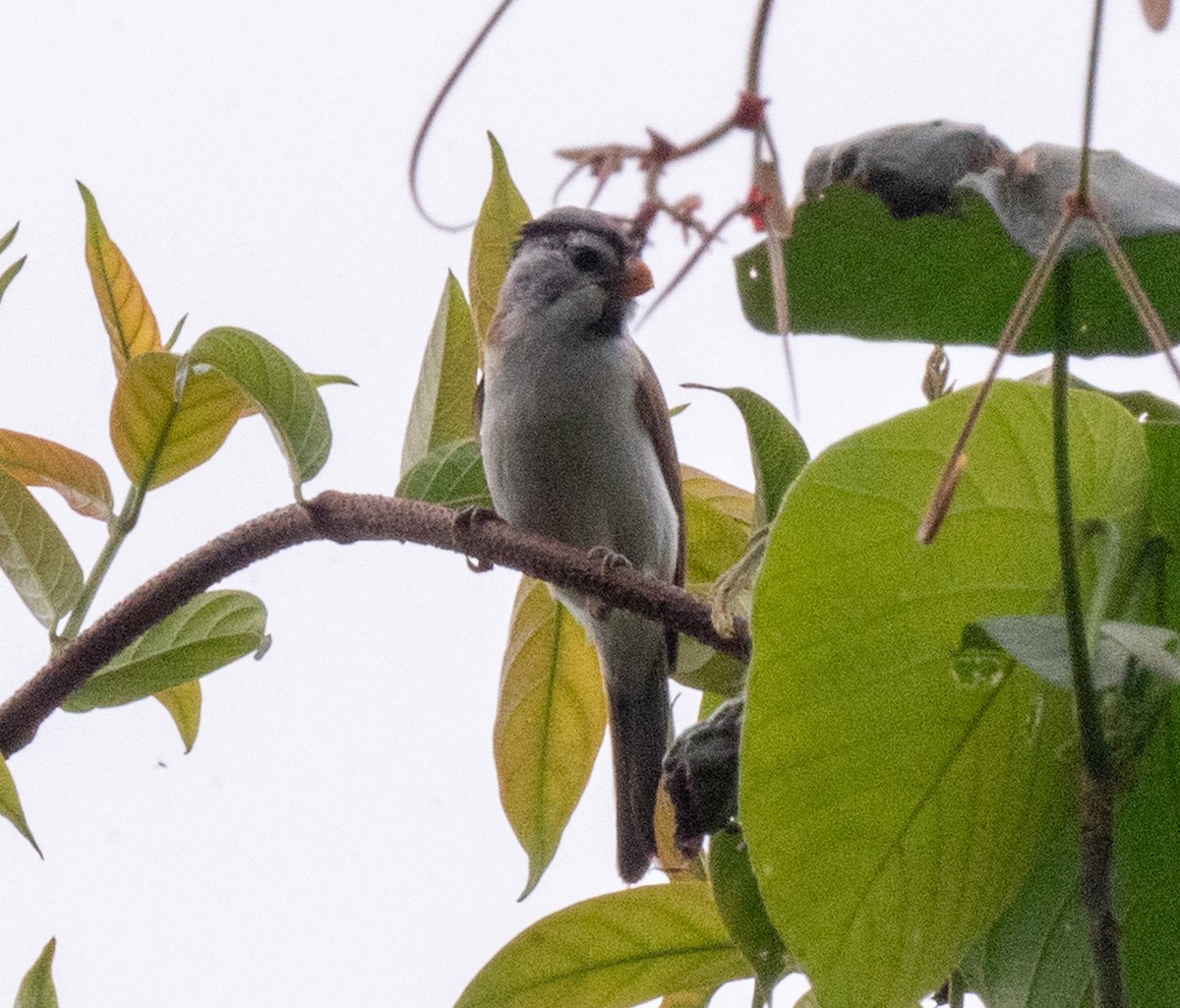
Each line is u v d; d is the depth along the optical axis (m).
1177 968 3.66
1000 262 3.77
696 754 3.61
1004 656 3.30
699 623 4.07
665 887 4.21
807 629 3.18
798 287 3.82
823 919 3.34
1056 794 3.56
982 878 3.52
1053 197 3.12
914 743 3.33
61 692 4.38
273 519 4.52
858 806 3.33
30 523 4.78
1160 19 2.00
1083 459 3.22
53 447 5.02
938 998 4.18
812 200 3.31
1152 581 3.42
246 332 4.48
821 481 3.05
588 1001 4.27
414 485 4.88
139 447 5.00
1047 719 3.42
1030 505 3.23
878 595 3.19
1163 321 3.81
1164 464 3.36
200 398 4.96
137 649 4.76
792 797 3.27
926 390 4.01
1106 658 3.11
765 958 3.83
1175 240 3.71
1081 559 3.34
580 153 2.12
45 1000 3.72
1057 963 3.71
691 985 4.29
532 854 5.11
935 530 2.65
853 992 3.38
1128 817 3.67
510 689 5.20
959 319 3.85
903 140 3.22
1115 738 3.10
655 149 2.10
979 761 3.39
